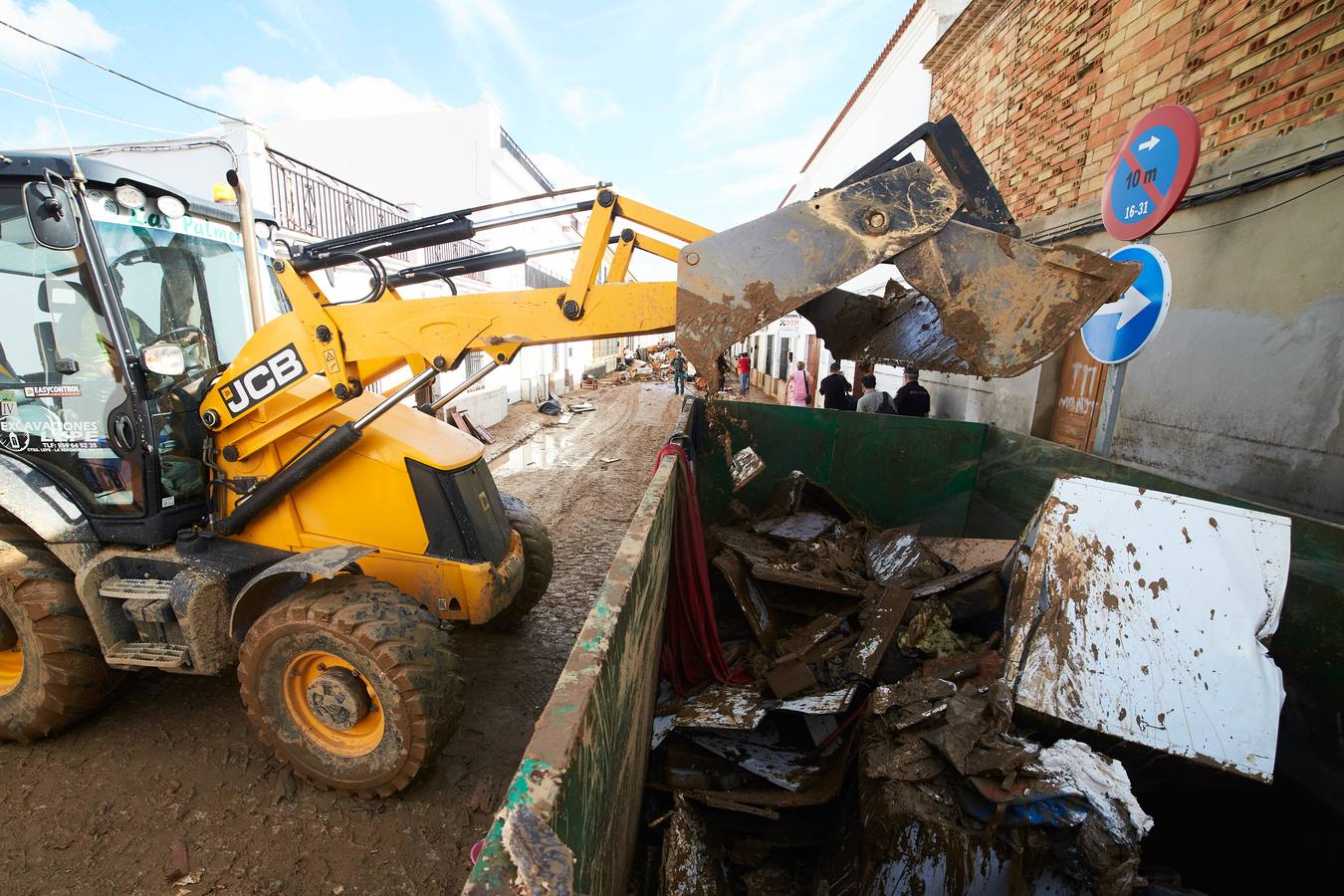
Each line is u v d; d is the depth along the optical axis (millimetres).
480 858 778
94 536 2881
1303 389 3305
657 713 2629
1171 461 4195
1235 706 1681
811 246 1856
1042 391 5711
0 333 2752
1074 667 1830
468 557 3131
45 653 2727
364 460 3012
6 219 2637
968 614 2621
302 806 2682
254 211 3586
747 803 2084
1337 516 3113
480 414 11672
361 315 2637
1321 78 3211
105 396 2779
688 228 2367
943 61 7953
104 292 2619
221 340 3309
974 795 1630
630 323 2385
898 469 4762
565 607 4676
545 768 883
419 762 2541
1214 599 1844
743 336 1934
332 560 2496
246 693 2670
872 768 1748
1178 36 4176
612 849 1364
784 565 3221
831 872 1833
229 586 2848
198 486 3043
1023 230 6129
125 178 2713
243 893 2275
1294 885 1789
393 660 2445
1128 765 1745
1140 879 1428
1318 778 1830
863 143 12367
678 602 3004
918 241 1788
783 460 4859
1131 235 3289
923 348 2533
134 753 2943
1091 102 5125
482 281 13875
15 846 2402
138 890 2256
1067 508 2129
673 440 3301
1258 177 3559
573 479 8531
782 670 2605
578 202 2539
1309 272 3277
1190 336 4051
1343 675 1826
